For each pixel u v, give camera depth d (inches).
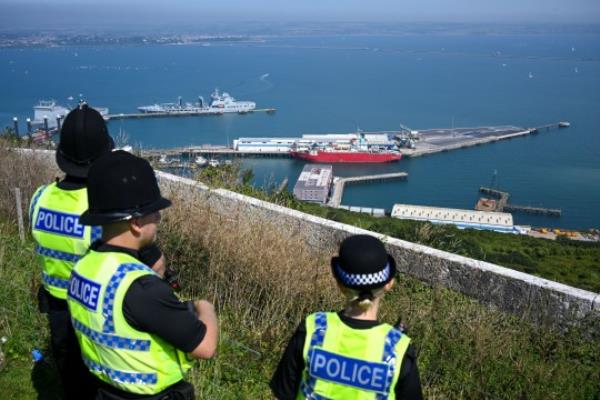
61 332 124.3
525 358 200.7
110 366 93.1
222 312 213.9
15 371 174.1
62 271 124.4
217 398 164.1
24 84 6003.9
